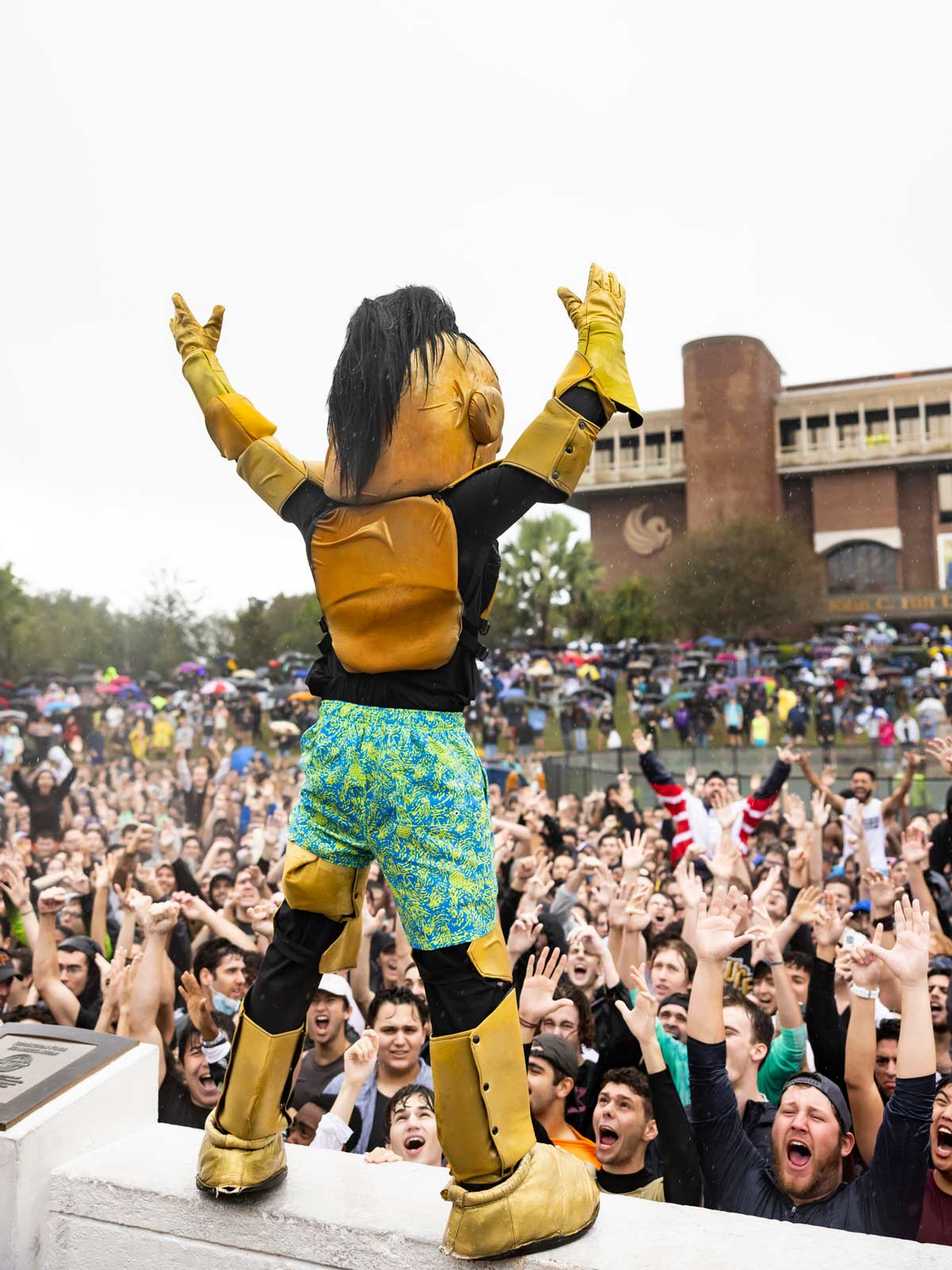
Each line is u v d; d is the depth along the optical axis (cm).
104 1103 197
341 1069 409
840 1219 276
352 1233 166
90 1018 475
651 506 5400
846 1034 394
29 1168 180
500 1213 156
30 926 565
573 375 173
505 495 169
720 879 467
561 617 4388
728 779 1052
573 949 487
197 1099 392
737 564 4384
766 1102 359
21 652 3519
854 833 716
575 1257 156
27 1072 198
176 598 3625
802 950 529
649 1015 309
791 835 873
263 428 200
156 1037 388
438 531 167
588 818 1072
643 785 1675
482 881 168
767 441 5059
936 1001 421
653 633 4259
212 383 204
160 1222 177
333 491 176
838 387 5188
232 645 3634
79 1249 181
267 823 780
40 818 1076
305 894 175
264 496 196
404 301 178
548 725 2767
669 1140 298
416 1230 164
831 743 2278
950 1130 289
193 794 1433
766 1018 385
